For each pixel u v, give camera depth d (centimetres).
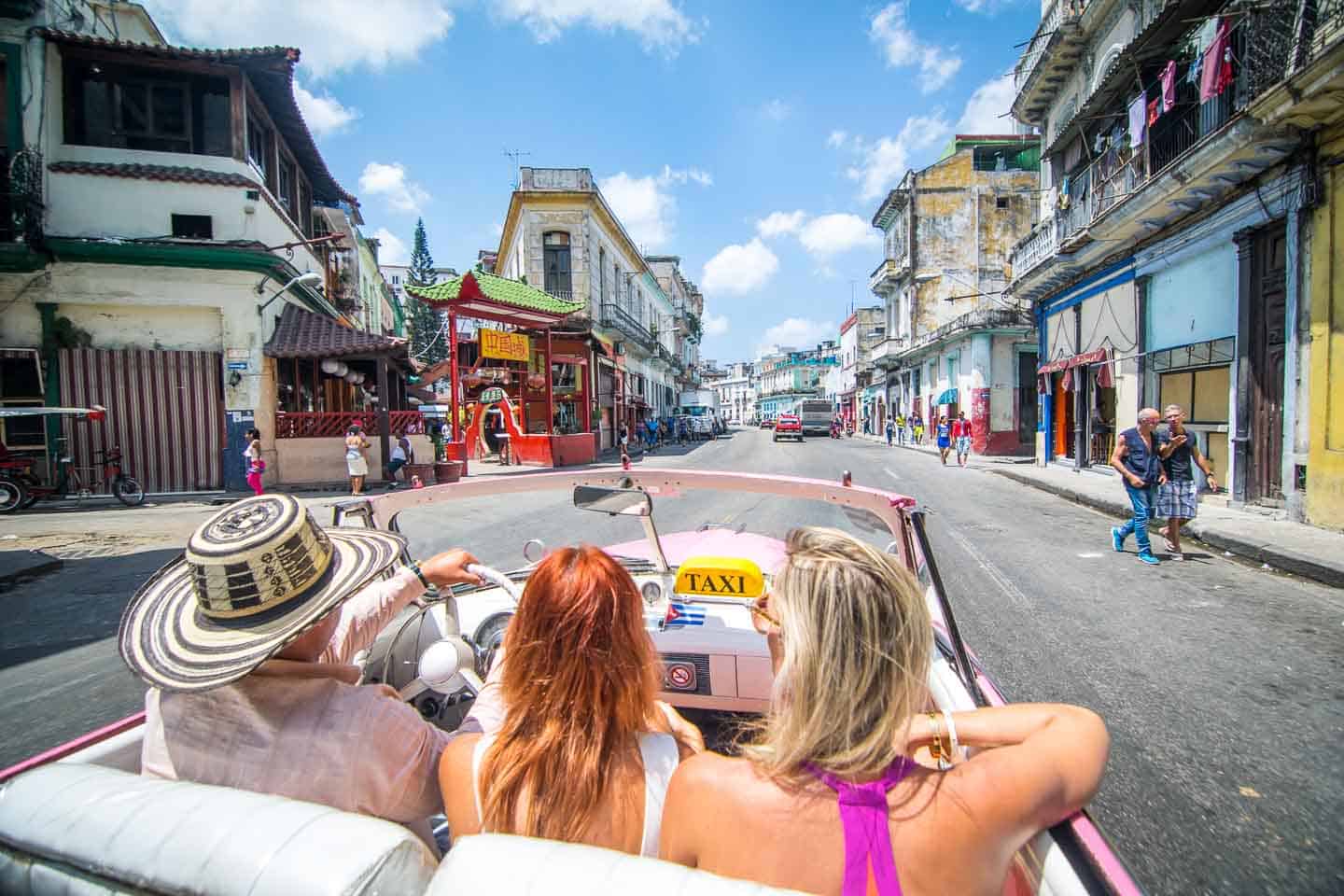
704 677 213
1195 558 698
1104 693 369
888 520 205
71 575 691
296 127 1639
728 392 12494
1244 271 920
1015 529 871
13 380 1330
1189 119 1023
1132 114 1103
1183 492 684
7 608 581
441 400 3078
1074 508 1068
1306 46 730
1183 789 277
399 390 2045
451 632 221
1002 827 98
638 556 304
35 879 107
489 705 153
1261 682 381
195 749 133
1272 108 741
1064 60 1522
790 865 100
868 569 107
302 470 1511
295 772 128
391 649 221
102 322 1362
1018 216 3100
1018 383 2452
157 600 140
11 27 1262
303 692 134
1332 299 760
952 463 1989
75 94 1330
